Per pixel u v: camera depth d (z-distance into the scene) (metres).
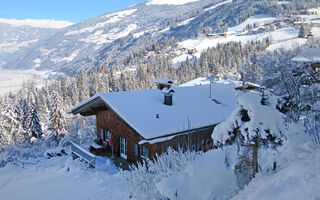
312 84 15.33
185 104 17.66
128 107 15.43
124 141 16.81
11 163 16.27
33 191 11.77
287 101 12.98
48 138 38.41
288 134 8.65
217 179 7.18
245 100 6.07
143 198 7.94
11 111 44.72
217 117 16.08
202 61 119.44
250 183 6.12
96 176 12.55
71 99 102.69
